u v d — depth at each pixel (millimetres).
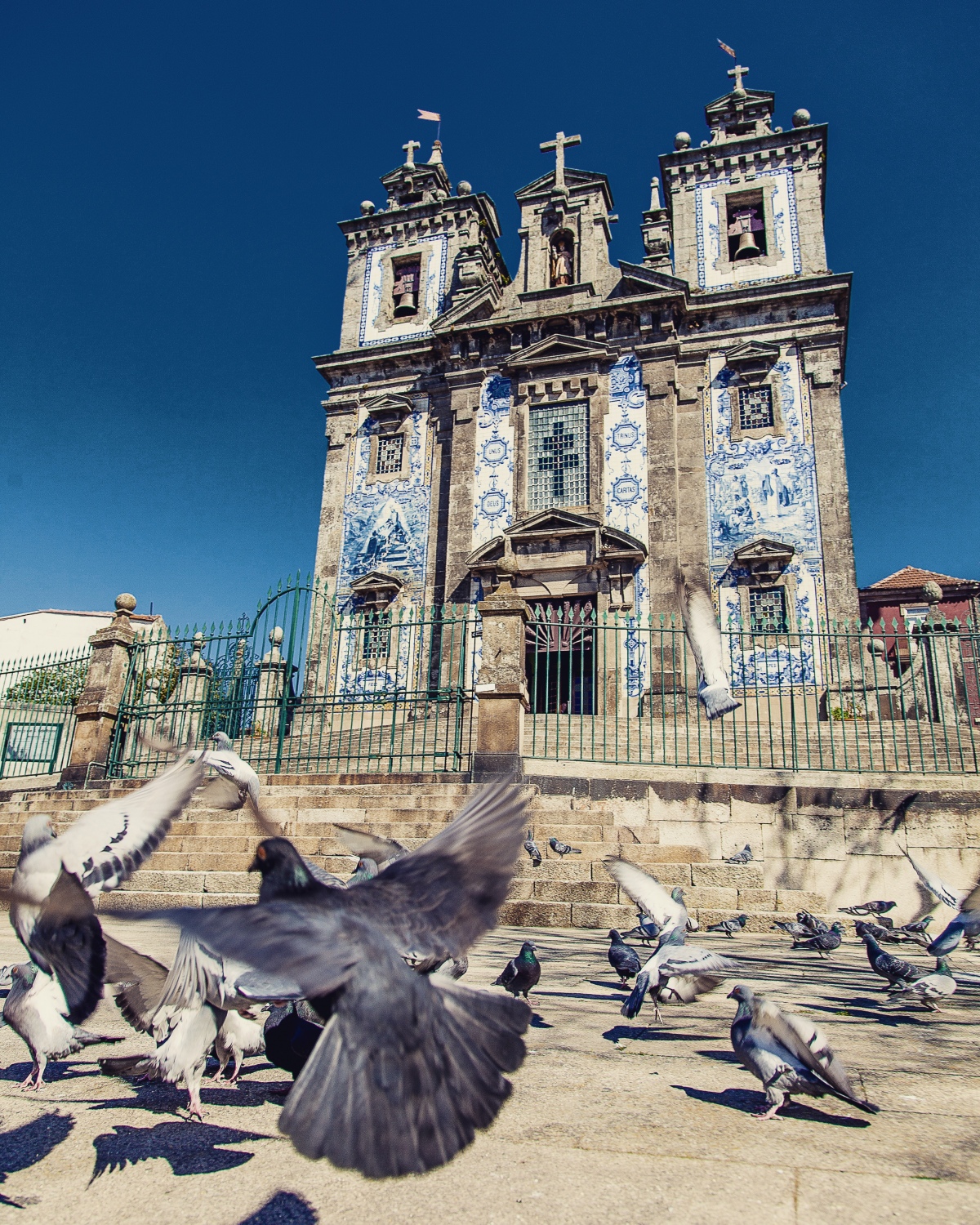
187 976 3148
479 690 12281
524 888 9500
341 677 23016
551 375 23625
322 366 26016
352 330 26938
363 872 4629
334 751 16516
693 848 9992
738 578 21000
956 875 10234
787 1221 2463
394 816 11078
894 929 6895
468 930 1491
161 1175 2811
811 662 19719
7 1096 3668
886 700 17781
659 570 21312
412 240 27375
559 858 10000
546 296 24031
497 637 12531
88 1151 3027
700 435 22297
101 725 14492
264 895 1582
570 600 22094
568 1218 2486
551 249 25141
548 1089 3791
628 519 21969
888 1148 3049
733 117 25344
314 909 1403
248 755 13812
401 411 25047
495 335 24359
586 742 15094
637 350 22922
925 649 16844
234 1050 3754
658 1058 4402
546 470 23109
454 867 1568
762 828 10789
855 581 20188
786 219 23766
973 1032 5051
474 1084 1298
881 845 10500
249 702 14055
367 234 27734
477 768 11906
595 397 22969
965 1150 3033
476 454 23766
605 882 9375
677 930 4395
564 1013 5523
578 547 22031
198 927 1214
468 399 24188
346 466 25281
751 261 23719
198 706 14203
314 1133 1157
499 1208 2553
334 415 25797
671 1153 2998
